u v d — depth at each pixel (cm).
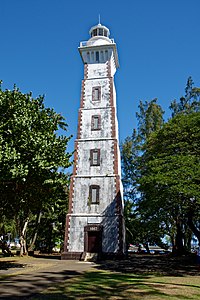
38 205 2102
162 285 1334
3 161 1575
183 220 3142
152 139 2548
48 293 1100
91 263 2600
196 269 2133
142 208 2309
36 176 1844
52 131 1994
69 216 3191
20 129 1745
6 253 3591
